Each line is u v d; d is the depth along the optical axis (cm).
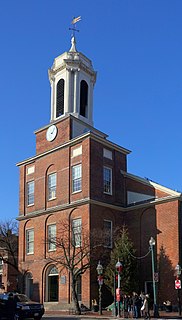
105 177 4462
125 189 4619
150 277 4094
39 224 4725
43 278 4500
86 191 4259
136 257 3994
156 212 4228
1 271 6134
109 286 3816
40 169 4897
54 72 5172
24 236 4900
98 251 4072
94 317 3231
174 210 4075
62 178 4575
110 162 4566
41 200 4772
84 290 3981
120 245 3931
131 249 3941
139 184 4481
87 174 4297
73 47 5234
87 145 4375
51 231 4566
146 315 3084
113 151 4641
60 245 4012
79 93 5016
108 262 4097
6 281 5966
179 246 3950
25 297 3081
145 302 3092
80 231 4175
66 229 4281
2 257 5466
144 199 4384
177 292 3822
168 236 4053
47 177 4775
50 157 4797
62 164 4622
